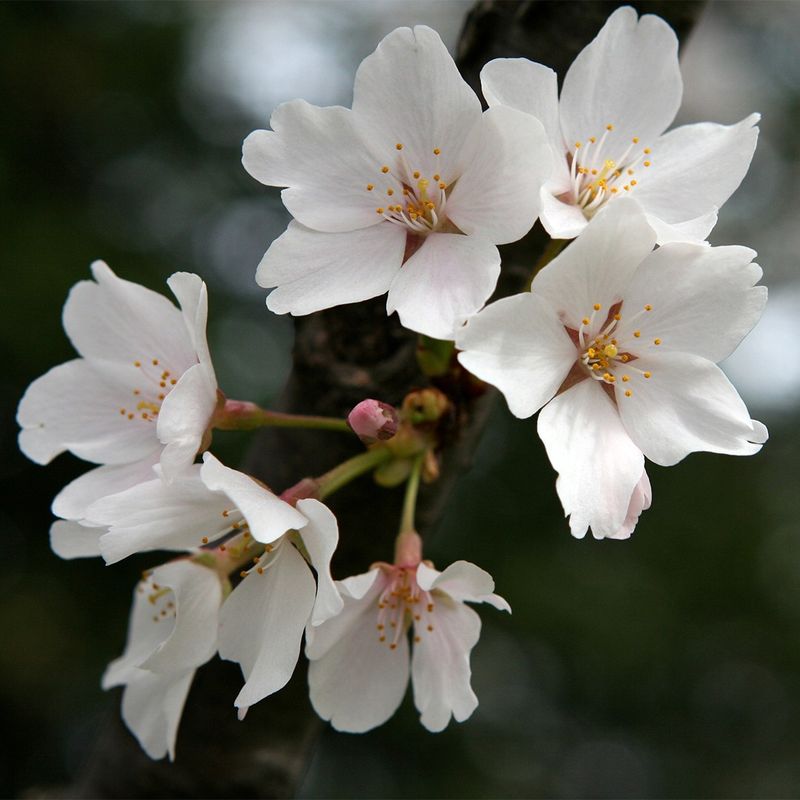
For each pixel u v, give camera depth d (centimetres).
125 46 86
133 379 35
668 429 33
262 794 36
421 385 35
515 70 33
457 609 33
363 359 35
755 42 92
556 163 34
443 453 35
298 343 35
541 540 77
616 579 76
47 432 35
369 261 33
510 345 33
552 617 75
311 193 33
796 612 79
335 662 34
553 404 33
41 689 79
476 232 33
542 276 33
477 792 82
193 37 87
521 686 81
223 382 76
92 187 85
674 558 78
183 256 82
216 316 79
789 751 82
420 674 34
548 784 83
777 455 82
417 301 33
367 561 36
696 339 33
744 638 79
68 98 85
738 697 81
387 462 34
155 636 35
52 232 79
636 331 33
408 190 33
